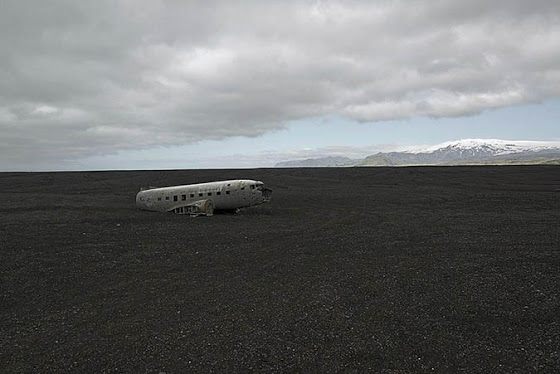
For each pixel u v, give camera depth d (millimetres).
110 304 12180
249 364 8406
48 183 66875
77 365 8445
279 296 12797
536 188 54969
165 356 8789
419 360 8539
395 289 13414
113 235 23000
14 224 26375
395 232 24125
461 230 24516
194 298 12672
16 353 9047
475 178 73125
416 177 76938
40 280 14570
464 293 12906
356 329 10188
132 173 88812
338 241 21531
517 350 8992
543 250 18844
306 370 8133
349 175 84062
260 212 34219
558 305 11742
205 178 77500
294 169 108125
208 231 24562
